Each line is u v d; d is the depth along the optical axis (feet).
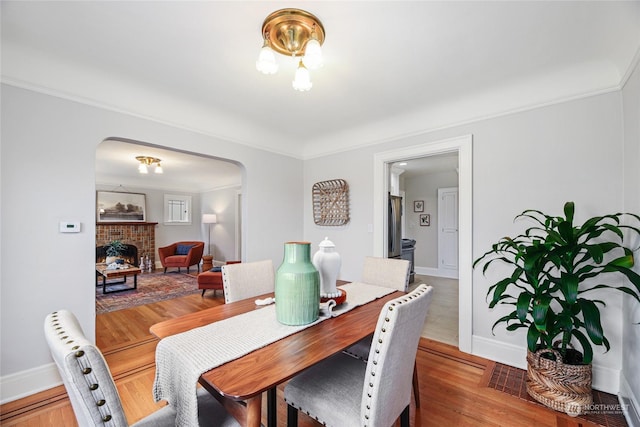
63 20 5.14
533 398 6.01
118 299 14.14
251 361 3.33
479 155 8.13
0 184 5.84
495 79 7.26
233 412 3.27
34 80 6.20
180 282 18.13
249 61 6.48
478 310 8.03
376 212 10.53
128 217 22.06
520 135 7.49
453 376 6.93
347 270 11.40
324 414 3.79
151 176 21.79
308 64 4.93
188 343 3.76
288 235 12.19
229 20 5.12
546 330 5.86
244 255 10.78
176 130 8.66
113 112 7.38
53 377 6.41
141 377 6.90
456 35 5.52
